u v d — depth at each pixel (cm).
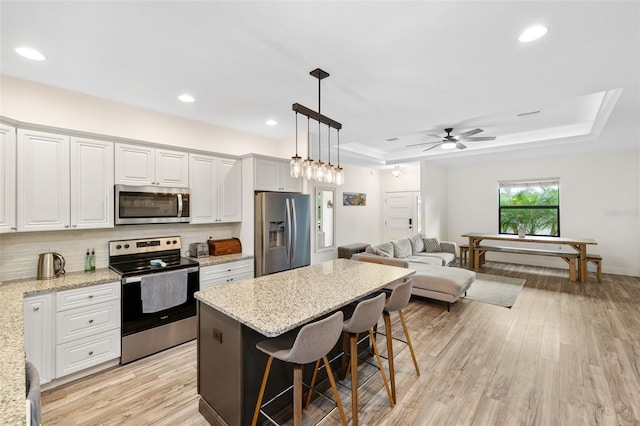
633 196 570
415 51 219
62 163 256
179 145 364
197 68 245
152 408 210
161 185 319
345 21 185
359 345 279
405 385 235
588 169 611
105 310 255
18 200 233
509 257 711
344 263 330
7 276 250
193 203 347
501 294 466
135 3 166
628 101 310
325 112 354
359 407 209
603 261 600
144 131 335
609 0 164
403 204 848
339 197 739
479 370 255
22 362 117
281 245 394
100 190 278
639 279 542
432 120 388
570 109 401
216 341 194
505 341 308
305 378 217
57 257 265
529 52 220
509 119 443
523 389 228
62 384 236
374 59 231
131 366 264
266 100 315
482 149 606
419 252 648
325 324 159
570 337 314
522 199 698
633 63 235
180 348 297
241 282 241
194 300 314
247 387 179
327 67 244
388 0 166
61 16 177
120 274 267
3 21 180
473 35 199
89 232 294
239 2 167
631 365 257
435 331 335
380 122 394
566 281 539
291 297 200
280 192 416
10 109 254
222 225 406
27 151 238
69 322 237
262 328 149
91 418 199
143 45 210
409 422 194
